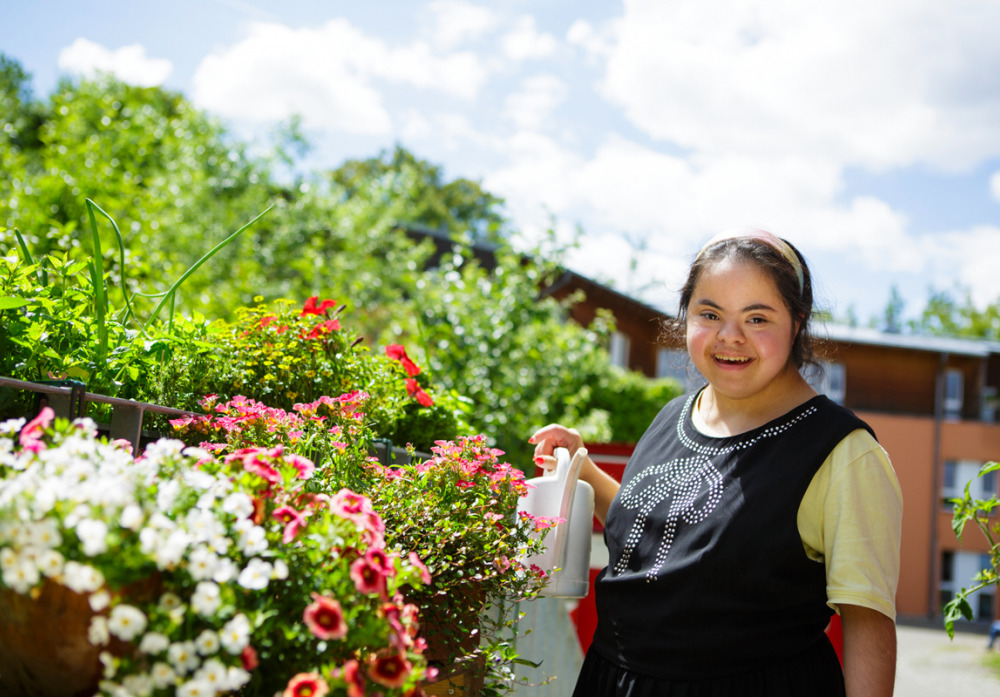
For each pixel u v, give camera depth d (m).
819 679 1.48
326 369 2.22
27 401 1.58
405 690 1.07
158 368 1.94
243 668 1.00
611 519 1.76
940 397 24.53
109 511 0.98
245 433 1.68
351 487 1.66
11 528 0.93
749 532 1.48
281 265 11.31
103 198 6.57
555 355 6.84
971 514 2.15
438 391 3.01
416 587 1.28
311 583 1.12
